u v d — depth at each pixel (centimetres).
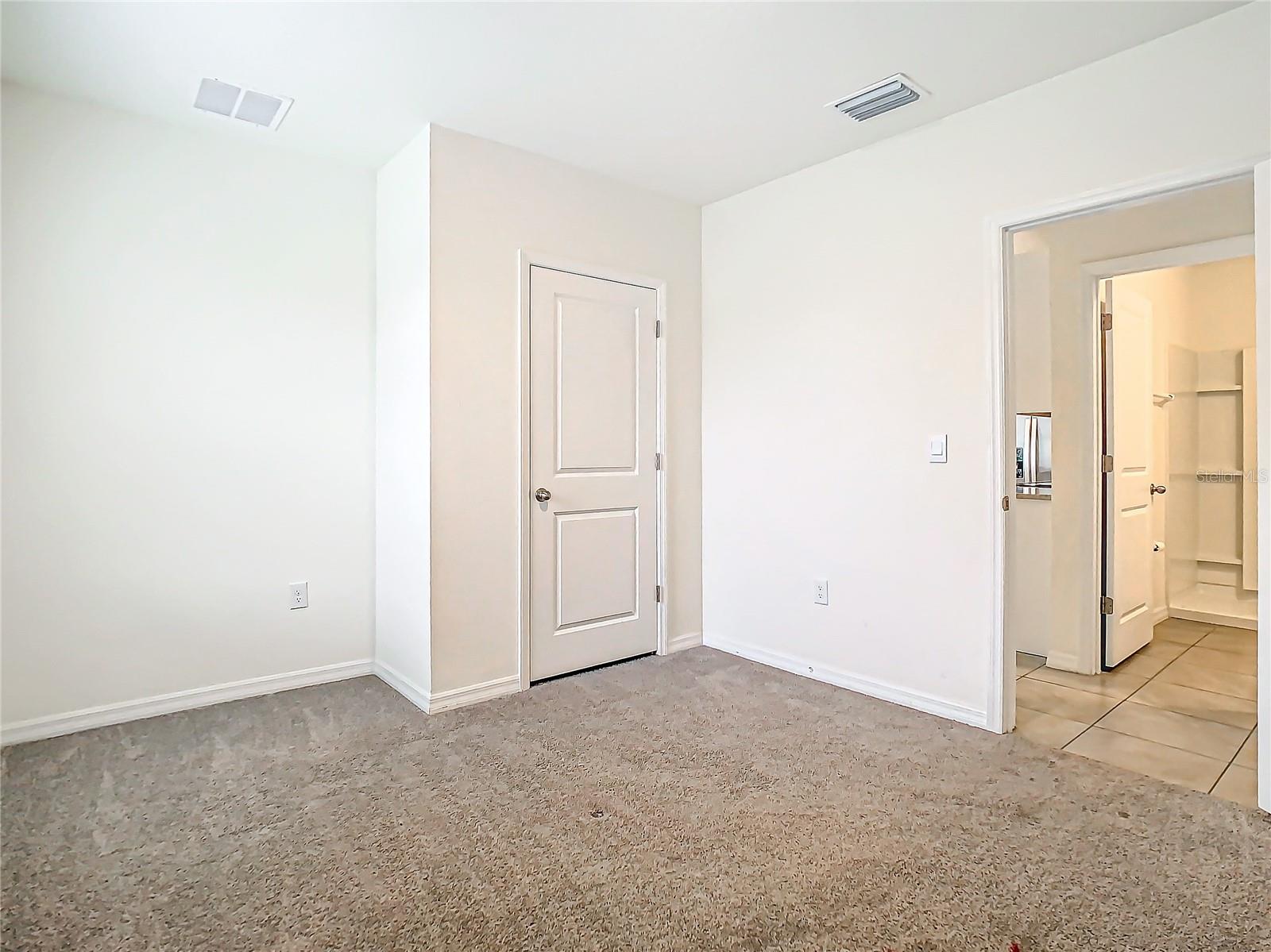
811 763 242
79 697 271
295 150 316
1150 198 233
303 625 323
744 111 278
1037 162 256
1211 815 207
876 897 169
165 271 288
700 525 394
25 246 260
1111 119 238
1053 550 357
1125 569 362
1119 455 355
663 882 175
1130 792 221
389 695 312
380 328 336
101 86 259
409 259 305
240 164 305
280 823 203
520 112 279
